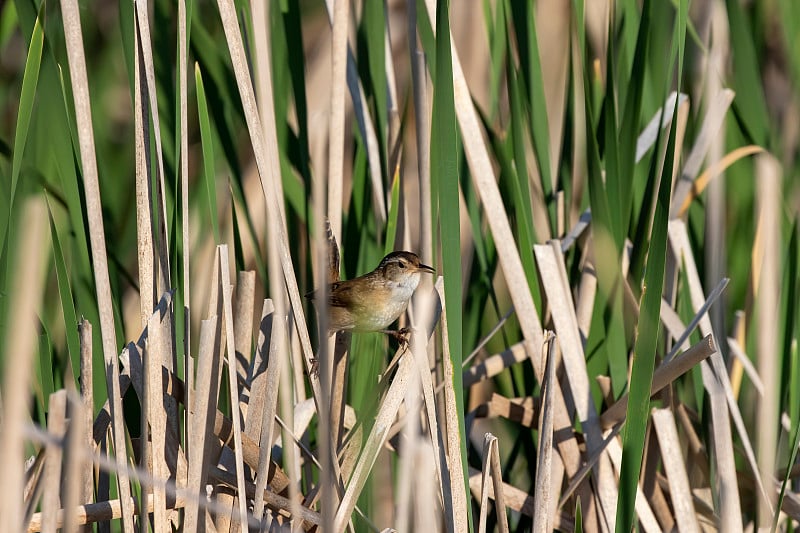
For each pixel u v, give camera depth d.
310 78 11.49
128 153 10.88
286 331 6.29
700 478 8.82
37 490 5.49
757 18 9.87
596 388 8.37
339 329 7.58
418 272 7.75
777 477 8.64
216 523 6.77
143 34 6.30
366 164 8.56
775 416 8.06
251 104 6.29
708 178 8.98
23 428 4.41
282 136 8.27
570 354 7.88
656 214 6.32
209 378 5.96
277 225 6.06
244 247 9.84
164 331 6.30
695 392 8.42
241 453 5.91
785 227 9.14
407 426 5.41
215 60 8.09
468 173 8.70
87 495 6.18
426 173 8.02
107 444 6.52
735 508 7.26
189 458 5.99
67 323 6.45
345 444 6.82
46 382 6.59
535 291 8.34
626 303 8.76
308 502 6.81
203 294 9.11
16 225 6.33
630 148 7.92
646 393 6.35
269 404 6.11
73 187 6.79
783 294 8.15
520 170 8.07
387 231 7.92
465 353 8.83
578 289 9.16
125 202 10.18
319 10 13.27
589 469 7.70
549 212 8.74
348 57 8.83
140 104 6.45
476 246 8.56
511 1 8.20
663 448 7.34
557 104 10.70
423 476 5.22
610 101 7.68
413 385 5.52
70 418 4.68
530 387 9.12
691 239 9.55
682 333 8.27
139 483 6.22
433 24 8.10
